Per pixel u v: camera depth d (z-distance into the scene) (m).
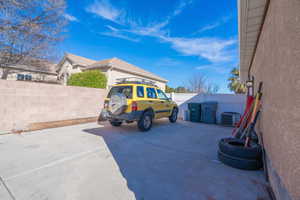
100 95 8.11
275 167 1.87
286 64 1.58
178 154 3.28
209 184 2.10
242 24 3.46
